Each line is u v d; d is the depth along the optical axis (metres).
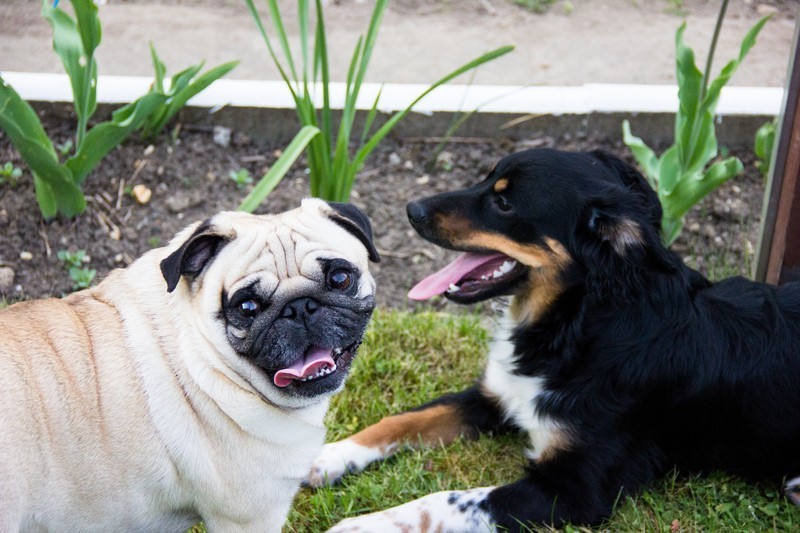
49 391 1.09
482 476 1.38
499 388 1.40
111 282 1.17
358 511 1.32
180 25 2.21
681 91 1.53
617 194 1.32
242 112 1.81
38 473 1.08
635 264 1.31
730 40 2.17
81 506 1.11
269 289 1.10
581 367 1.33
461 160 1.80
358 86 1.57
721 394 1.34
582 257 1.32
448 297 1.39
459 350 1.53
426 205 1.38
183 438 1.12
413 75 2.03
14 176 1.70
